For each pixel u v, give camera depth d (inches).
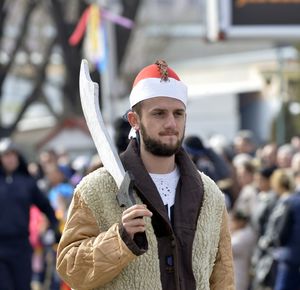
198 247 291.4
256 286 738.8
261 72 1697.8
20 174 722.8
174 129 288.4
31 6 1515.7
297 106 1624.0
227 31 931.3
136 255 274.5
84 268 280.7
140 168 290.0
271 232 725.3
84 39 1386.6
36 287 892.0
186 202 292.5
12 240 711.1
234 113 1822.1
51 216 732.7
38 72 1565.0
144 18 2154.3
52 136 1234.0
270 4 936.9
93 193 288.4
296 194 720.3
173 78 290.7
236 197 784.9
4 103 2306.8
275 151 1032.8
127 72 1606.8
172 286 287.3
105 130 282.0
